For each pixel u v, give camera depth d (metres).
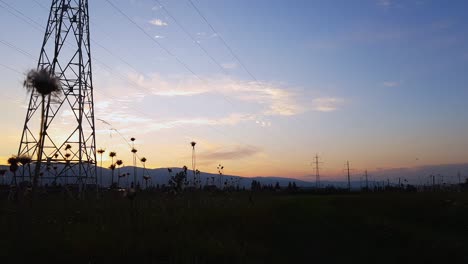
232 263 13.02
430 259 18.45
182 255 12.56
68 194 30.36
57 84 10.77
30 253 11.46
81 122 36.09
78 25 37.88
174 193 27.20
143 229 15.68
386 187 133.75
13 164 13.05
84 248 12.16
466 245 21.56
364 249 19.78
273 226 23.11
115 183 27.50
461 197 48.03
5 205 20.25
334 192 129.00
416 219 34.09
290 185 131.38
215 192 38.78
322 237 22.11
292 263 14.94
